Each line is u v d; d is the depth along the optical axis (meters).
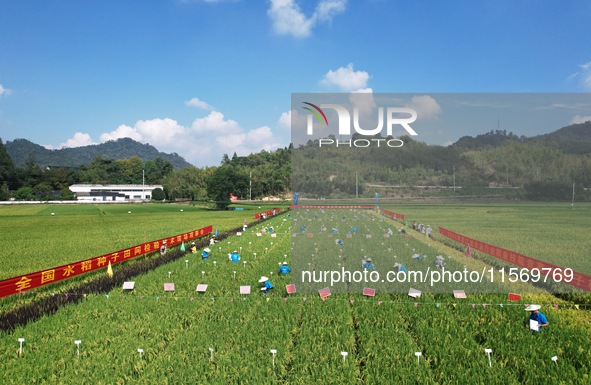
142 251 32.88
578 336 15.27
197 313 18.28
